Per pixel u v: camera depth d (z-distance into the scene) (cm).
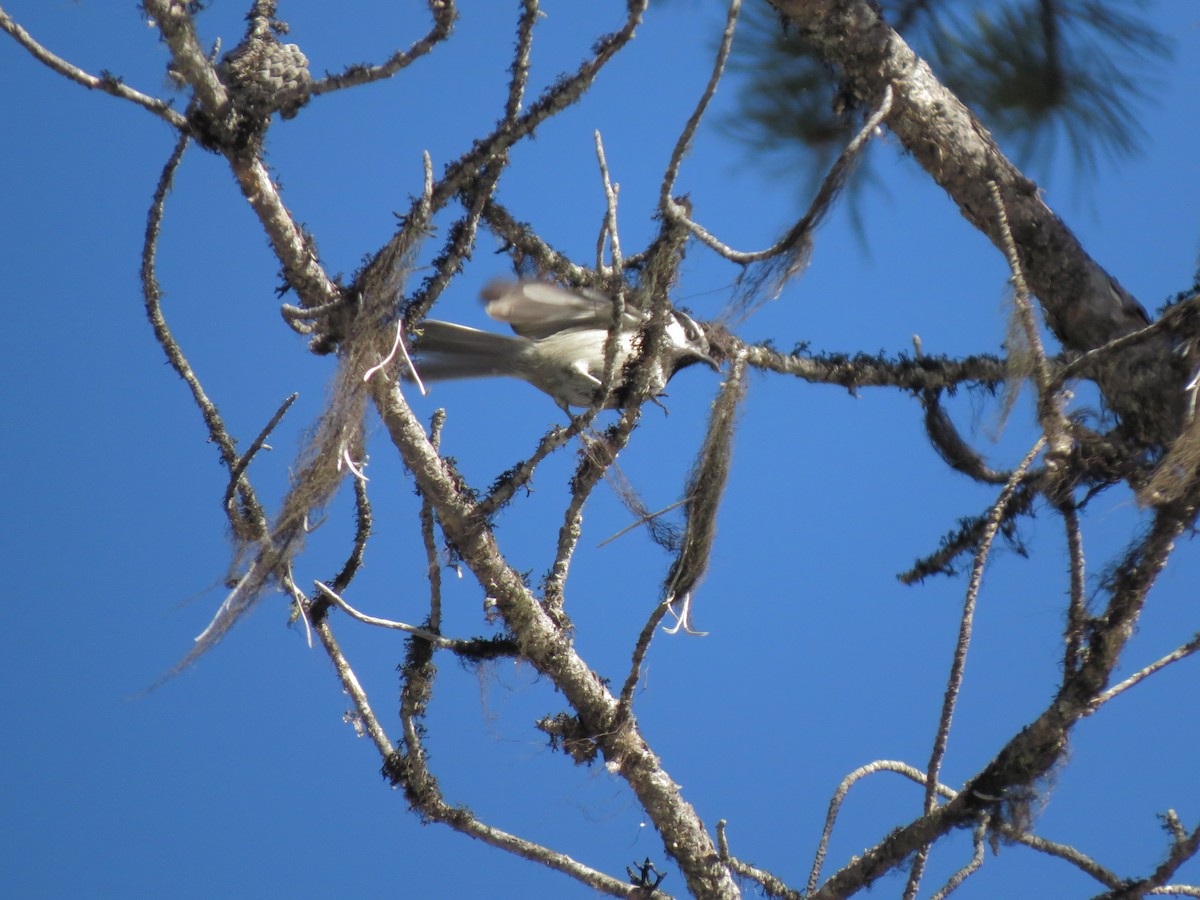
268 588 679
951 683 656
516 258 813
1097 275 867
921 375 896
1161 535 625
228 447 738
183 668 659
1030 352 670
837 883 695
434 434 755
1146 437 802
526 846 759
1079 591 646
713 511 704
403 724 765
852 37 870
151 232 761
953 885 655
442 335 841
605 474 727
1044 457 695
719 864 733
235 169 672
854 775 744
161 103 661
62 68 639
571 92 666
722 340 814
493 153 675
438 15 636
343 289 697
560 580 758
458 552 740
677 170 667
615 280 685
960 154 872
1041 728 643
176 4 645
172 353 761
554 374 810
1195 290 797
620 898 743
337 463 667
